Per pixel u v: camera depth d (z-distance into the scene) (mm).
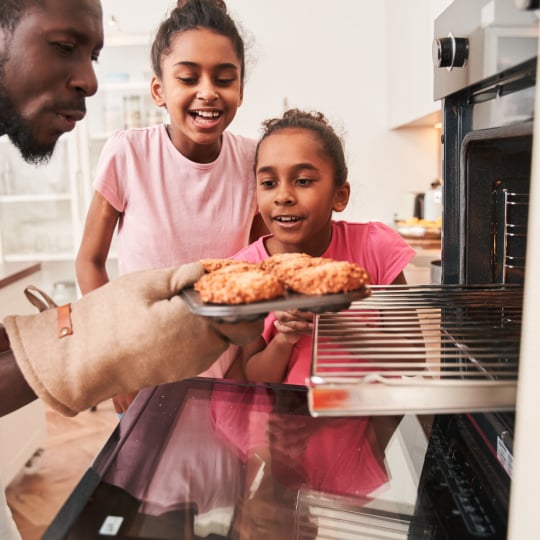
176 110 1071
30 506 1792
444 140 736
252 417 611
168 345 500
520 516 361
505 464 498
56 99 580
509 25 490
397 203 2939
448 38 667
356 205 2951
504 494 476
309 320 778
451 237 761
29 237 3076
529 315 351
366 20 2855
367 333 561
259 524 464
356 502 500
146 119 2977
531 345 349
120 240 1245
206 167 1185
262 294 486
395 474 533
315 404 398
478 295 662
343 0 2848
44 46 552
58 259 3031
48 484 1926
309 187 950
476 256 717
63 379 502
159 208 1191
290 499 498
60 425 2395
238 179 1228
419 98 2129
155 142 1204
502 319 634
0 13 541
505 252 697
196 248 1213
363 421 610
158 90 1209
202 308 468
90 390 510
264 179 977
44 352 509
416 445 574
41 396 505
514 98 556
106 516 455
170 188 1190
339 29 2873
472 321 623
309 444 568
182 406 632
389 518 479
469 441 572
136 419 605
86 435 2295
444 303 640
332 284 503
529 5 423
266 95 2945
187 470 522
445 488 511
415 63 2188
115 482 498
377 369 532
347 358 498
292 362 1011
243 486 504
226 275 517
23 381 530
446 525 465
